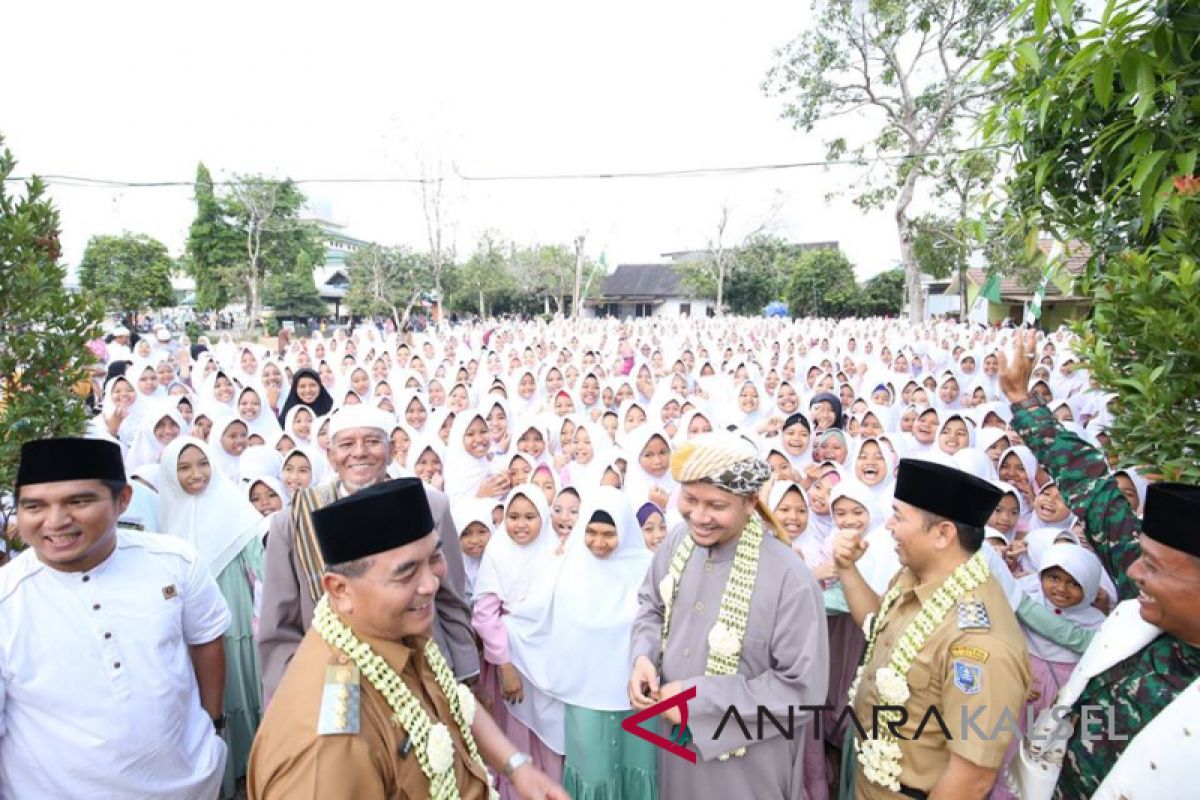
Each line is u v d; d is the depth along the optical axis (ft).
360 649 5.13
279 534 8.82
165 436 19.26
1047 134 8.84
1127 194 8.31
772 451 17.87
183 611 8.07
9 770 7.05
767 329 80.23
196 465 12.69
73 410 9.08
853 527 12.71
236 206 117.91
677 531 9.32
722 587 8.20
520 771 6.63
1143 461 7.32
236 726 12.28
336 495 9.00
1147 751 5.57
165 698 7.54
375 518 4.99
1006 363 9.38
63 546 6.87
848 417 26.27
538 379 35.65
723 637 7.77
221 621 8.52
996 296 18.33
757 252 152.46
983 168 31.04
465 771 5.95
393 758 5.09
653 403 26.37
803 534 14.32
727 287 151.53
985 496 7.00
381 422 9.46
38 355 8.80
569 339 67.36
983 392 30.81
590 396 29.14
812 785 10.66
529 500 11.80
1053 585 12.25
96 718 7.14
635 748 10.34
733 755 7.82
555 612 10.64
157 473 15.48
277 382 29.35
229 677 12.25
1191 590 5.45
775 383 31.96
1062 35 7.77
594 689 10.28
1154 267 7.10
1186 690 5.51
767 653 7.86
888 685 7.21
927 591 7.38
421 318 134.82
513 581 11.73
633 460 18.13
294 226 126.41
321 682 4.93
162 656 7.59
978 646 6.70
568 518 12.67
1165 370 6.79
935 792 6.73
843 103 73.15
